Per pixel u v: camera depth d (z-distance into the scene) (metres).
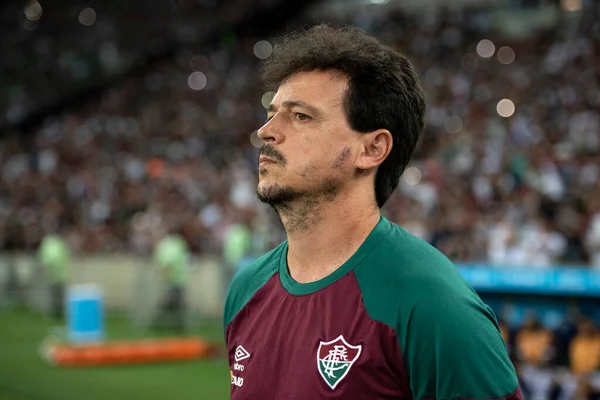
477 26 40.28
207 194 25.70
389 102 2.73
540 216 16.98
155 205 25.17
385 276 2.57
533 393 9.99
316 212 2.72
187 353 16.31
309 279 2.76
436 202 20.31
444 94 32.66
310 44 2.79
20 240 26.14
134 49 45.31
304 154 2.67
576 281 9.96
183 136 34.59
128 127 37.22
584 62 32.88
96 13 47.19
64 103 42.28
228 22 46.16
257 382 2.69
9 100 42.72
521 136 25.91
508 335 10.44
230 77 41.91
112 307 23.05
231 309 3.06
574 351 9.77
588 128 25.69
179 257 19.58
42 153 34.19
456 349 2.39
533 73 33.25
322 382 2.52
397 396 2.49
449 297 2.46
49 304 22.80
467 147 25.14
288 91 2.75
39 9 47.19
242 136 33.78
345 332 2.54
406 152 2.83
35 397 13.10
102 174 30.42
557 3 39.62
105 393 13.32
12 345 18.25
